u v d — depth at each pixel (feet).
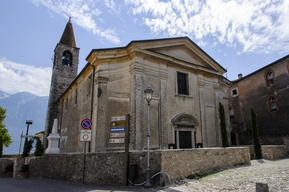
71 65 90.27
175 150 24.47
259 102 68.08
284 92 59.62
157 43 40.47
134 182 23.95
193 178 24.27
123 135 34.14
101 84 36.45
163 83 40.14
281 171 24.27
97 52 36.99
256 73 69.67
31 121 53.42
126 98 36.70
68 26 96.37
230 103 80.64
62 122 69.21
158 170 22.97
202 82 47.34
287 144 56.34
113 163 25.38
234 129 67.92
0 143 61.77
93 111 36.96
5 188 24.98
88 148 35.65
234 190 18.38
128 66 38.32
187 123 41.39
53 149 34.65
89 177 25.84
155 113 37.58
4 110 96.02
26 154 47.70
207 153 28.27
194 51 47.21
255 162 37.19
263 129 65.62
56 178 30.07
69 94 63.36
